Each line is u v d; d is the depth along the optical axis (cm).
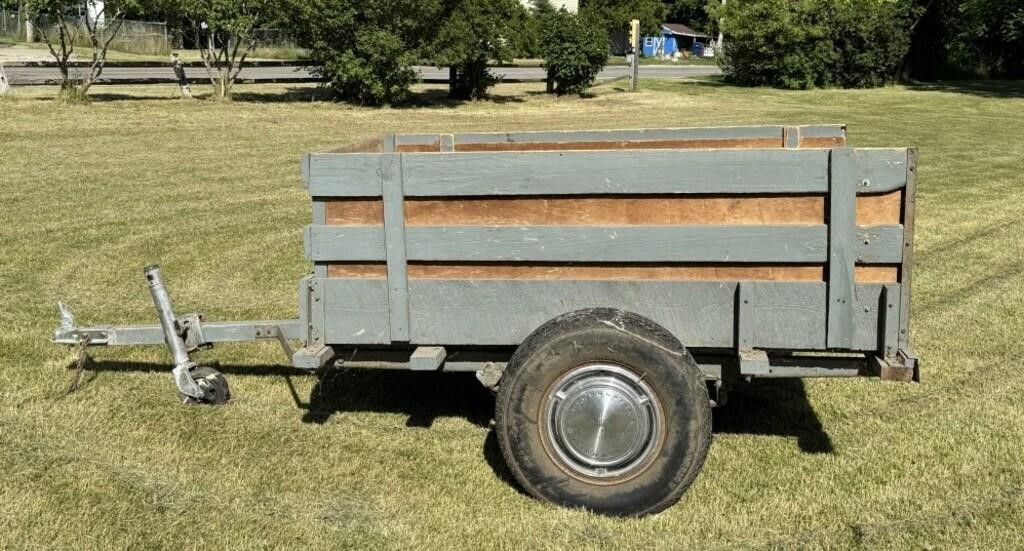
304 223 972
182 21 2242
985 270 791
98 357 563
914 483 405
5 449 433
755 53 3148
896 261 354
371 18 2156
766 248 360
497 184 372
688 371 352
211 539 358
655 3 6531
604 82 3209
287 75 2702
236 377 536
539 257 374
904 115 2261
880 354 362
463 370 406
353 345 402
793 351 376
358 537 361
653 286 370
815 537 360
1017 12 3459
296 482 406
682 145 563
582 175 367
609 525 365
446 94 2527
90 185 1166
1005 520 371
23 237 886
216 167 1324
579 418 360
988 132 1894
